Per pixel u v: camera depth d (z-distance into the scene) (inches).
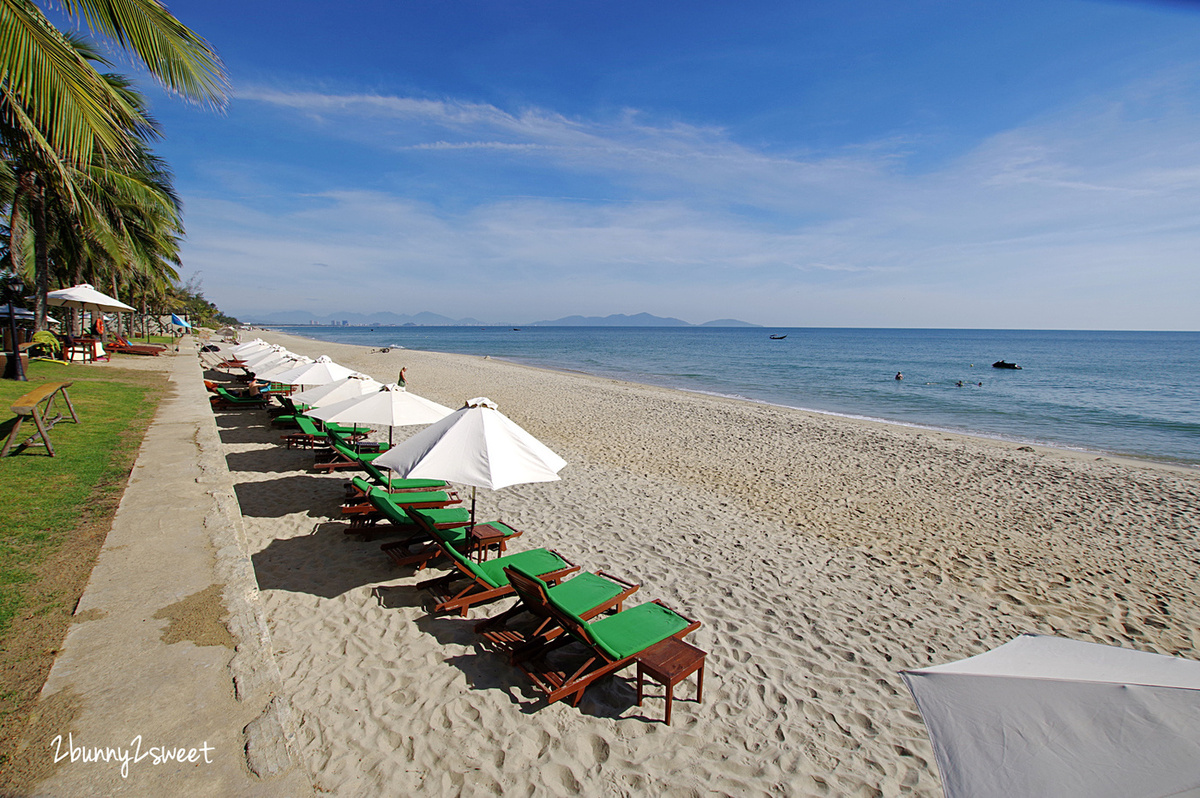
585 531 295.9
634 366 1860.2
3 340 594.2
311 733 139.2
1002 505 380.8
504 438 193.5
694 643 196.1
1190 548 309.9
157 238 808.3
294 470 355.9
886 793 134.2
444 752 136.6
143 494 227.9
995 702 88.7
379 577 221.8
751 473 445.1
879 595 242.7
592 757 139.3
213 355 1198.3
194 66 245.4
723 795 131.0
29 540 177.6
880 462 495.2
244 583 158.6
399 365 1445.6
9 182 571.5
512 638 180.4
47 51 223.1
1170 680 85.1
